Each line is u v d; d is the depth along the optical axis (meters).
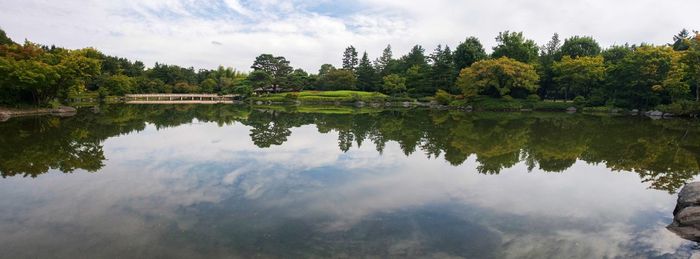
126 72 89.44
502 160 14.20
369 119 33.41
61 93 38.94
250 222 7.15
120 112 38.38
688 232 7.12
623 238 6.86
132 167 12.02
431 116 38.12
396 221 7.35
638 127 27.12
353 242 6.31
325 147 16.47
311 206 8.14
